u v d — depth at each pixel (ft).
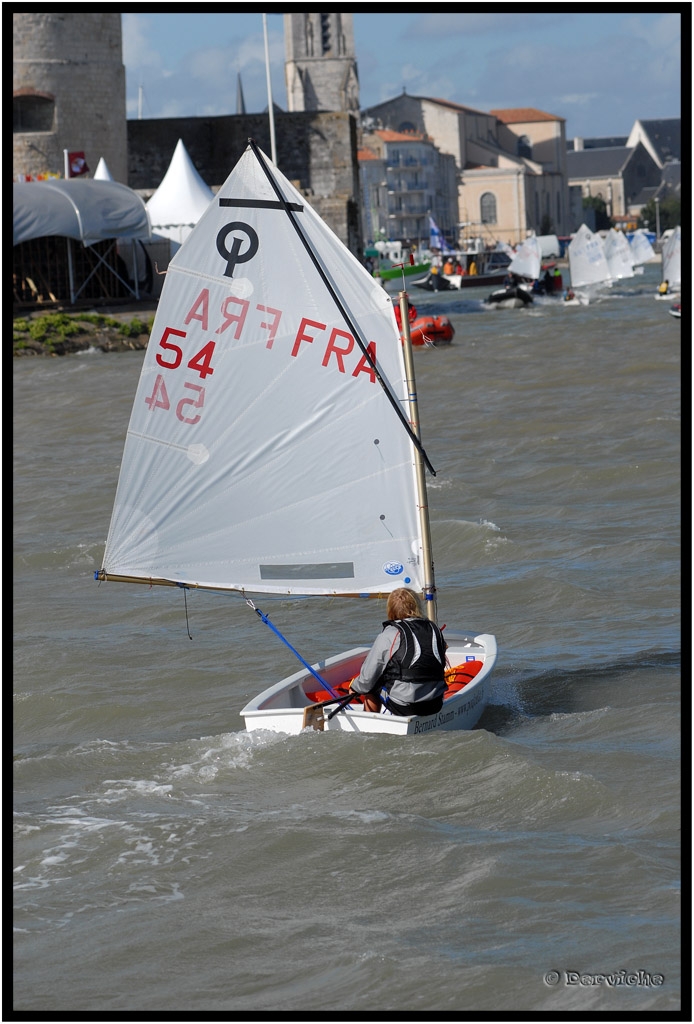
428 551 67.26
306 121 488.02
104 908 48.06
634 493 134.62
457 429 191.21
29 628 94.38
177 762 62.85
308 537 68.13
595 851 50.47
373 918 46.19
